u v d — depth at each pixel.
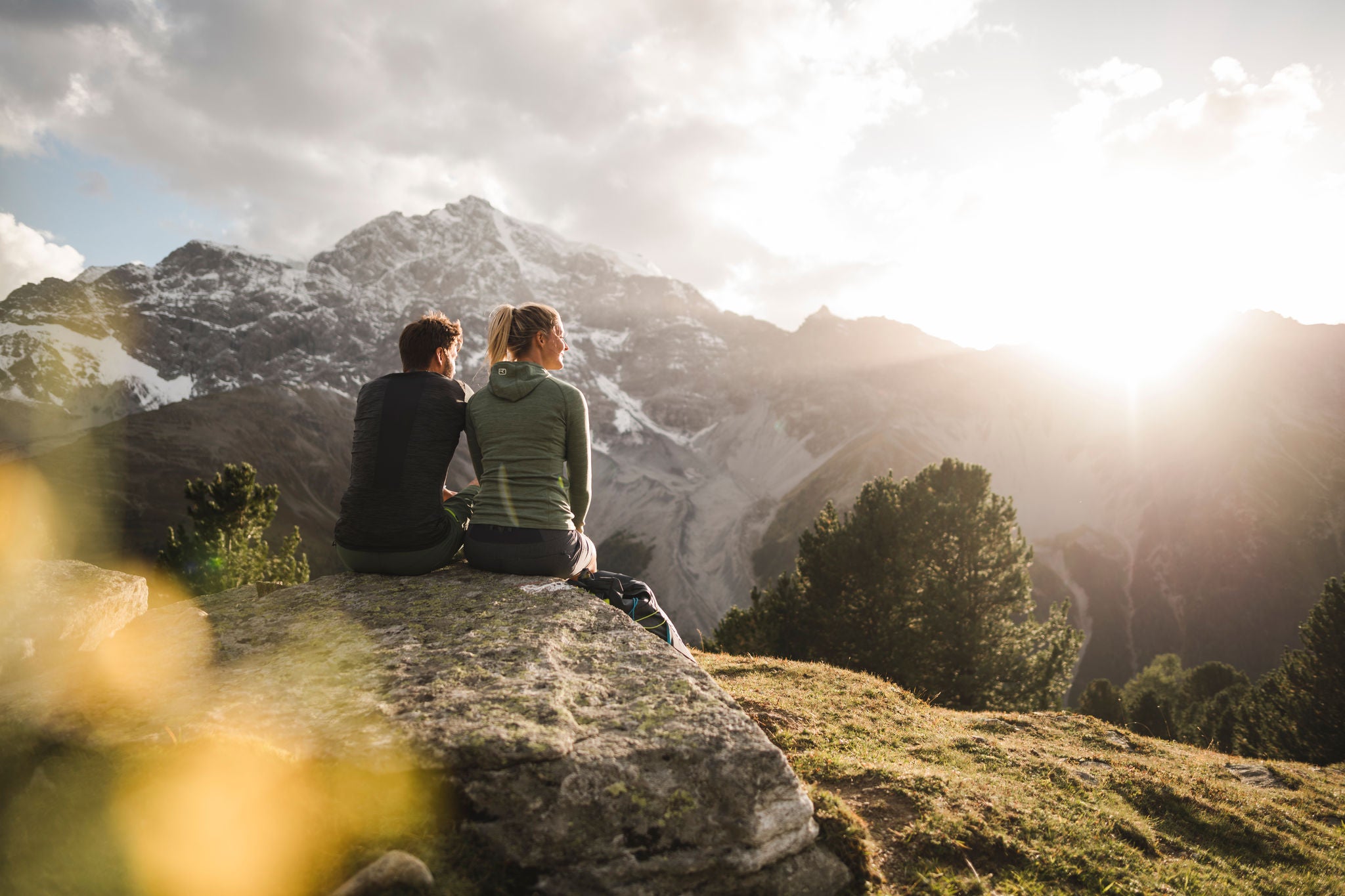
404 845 2.91
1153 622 191.00
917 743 6.98
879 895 3.41
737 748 3.21
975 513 25.56
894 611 24.92
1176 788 6.60
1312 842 6.15
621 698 3.48
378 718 3.15
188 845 2.94
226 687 3.50
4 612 3.95
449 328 4.98
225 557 28.11
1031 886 4.12
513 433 4.51
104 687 3.59
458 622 4.08
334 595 4.59
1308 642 25.67
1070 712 10.43
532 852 2.92
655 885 2.93
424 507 4.53
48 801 3.09
